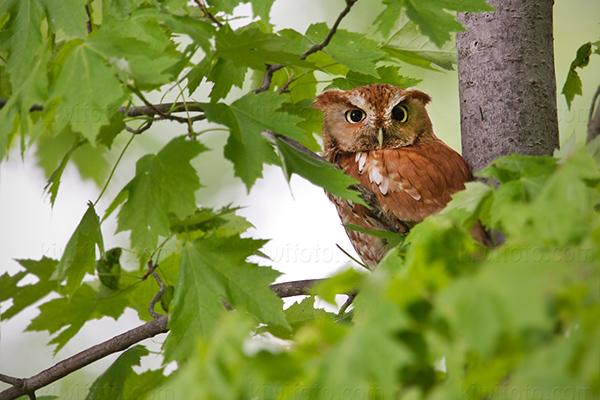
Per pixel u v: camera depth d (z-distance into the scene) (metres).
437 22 5.01
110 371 6.73
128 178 13.52
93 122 4.26
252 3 5.16
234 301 5.05
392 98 8.60
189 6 6.76
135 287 7.75
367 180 8.13
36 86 4.52
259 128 5.11
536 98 6.98
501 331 2.12
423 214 7.76
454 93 12.71
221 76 6.64
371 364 2.52
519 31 7.11
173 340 4.93
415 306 2.53
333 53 6.16
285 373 2.75
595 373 2.04
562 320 2.16
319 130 7.98
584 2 13.80
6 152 4.70
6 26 5.72
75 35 5.59
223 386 2.72
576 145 4.47
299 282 6.70
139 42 4.47
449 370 2.55
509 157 4.36
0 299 7.84
